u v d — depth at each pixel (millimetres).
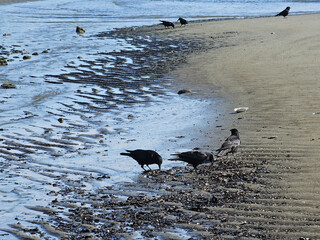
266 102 16953
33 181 11305
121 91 21062
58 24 46375
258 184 10156
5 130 15773
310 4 62156
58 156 13133
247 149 12328
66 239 8391
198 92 19797
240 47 30406
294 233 7918
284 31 36562
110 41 35906
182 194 10047
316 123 13961
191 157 11203
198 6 62062
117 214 9273
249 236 7965
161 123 15844
